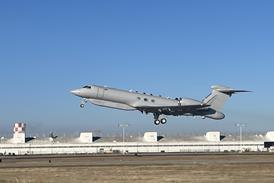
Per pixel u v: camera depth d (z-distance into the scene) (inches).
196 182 2021.4
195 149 7760.8
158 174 2389.3
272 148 7367.1
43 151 7632.9
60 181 2065.7
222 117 4010.8
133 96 3619.6
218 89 3986.2
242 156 4503.0
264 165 2989.7
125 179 2143.2
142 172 2516.0
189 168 2770.7
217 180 2097.7
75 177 2247.8
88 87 3526.1
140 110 3695.9
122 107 3619.6
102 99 3560.5
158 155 5034.5
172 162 3412.9
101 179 2146.9
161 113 3791.8
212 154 5246.1
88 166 3009.4
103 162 3521.2
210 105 3971.5
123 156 4864.7
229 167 2834.6
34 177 2260.1
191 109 3801.7
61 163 3430.1
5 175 2379.4
